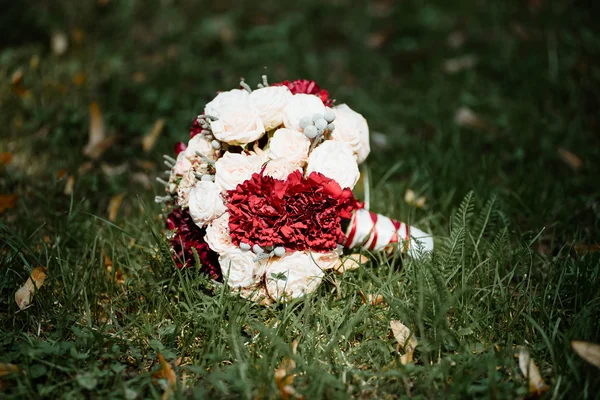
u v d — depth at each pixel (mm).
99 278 2150
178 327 1917
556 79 3703
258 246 1830
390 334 1946
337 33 4543
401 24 4547
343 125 2010
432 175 2789
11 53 3713
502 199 2645
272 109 1939
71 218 2342
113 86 3500
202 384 1758
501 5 4734
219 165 1888
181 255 2086
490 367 1674
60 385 1693
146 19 4484
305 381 1724
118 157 3002
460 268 2109
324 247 1893
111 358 1802
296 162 1885
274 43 4242
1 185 2725
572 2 4676
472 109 3576
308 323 1923
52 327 1961
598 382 1674
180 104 3445
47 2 4398
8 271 2080
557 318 1961
